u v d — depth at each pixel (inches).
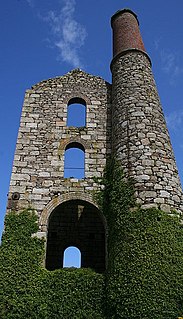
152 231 519.8
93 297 534.9
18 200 630.5
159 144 627.8
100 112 761.0
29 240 586.2
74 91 788.6
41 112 750.5
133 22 868.0
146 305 462.6
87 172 673.0
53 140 711.7
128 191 576.4
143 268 488.1
